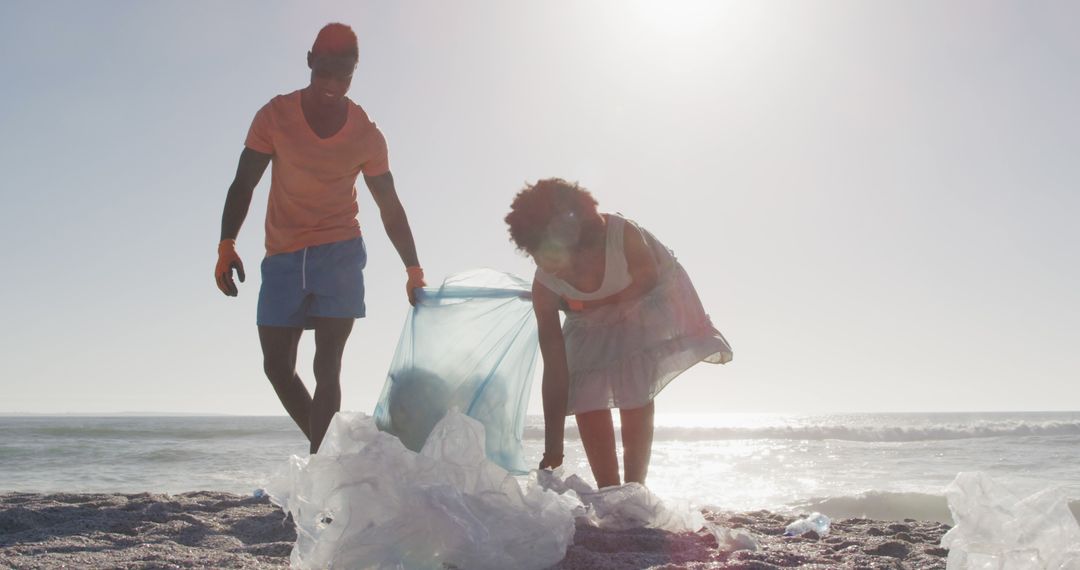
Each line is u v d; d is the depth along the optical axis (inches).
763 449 898.7
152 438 1000.9
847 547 119.1
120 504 154.6
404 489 83.4
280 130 136.7
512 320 134.8
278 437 1040.2
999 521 81.7
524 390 135.9
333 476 83.9
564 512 93.2
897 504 307.9
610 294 128.2
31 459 633.6
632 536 108.0
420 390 130.0
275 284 140.0
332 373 138.9
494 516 86.8
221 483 432.8
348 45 136.9
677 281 132.1
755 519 158.7
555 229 121.4
